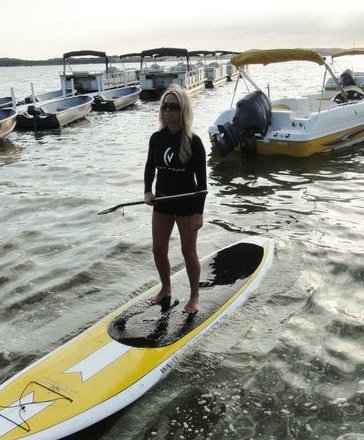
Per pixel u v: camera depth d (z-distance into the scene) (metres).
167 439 3.17
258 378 3.72
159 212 4.11
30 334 4.46
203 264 5.33
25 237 6.84
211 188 9.30
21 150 14.26
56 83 54.03
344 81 15.58
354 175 9.80
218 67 37.12
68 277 5.54
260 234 6.77
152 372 3.60
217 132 12.05
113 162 12.00
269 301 4.82
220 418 3.33
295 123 11.47
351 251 6.01
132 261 5.97
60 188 9.59
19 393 3.35
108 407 3.28
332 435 3.16
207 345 4.09
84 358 3.70
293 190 8.92
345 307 4.73
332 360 3.91
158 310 4.34
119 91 26.89
